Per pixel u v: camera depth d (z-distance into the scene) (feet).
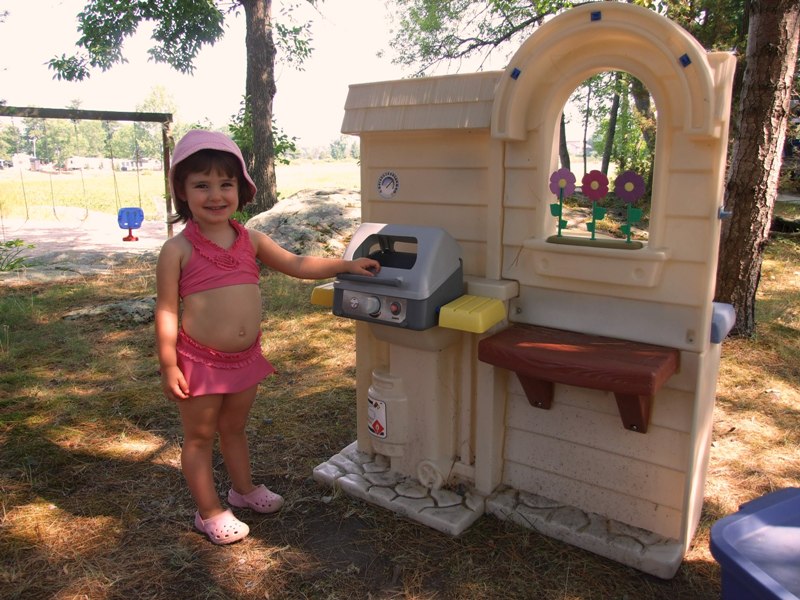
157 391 11.86
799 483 8.66
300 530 7.60
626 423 6.73
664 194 6.27
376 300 7.06
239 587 6.59
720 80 5.71
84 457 9.31
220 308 6.91
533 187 7.06
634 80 38.04
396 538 7.40
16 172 96.84
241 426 7.73
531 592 6.49
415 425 8.14
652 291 6.54
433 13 45.34
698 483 7.18
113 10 41.83
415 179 7.94
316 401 11.44
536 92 6.79
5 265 22.98
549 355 6.47
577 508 7.57
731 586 5.25
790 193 43.34
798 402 11.34
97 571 6.78
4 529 7.50
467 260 7.74
